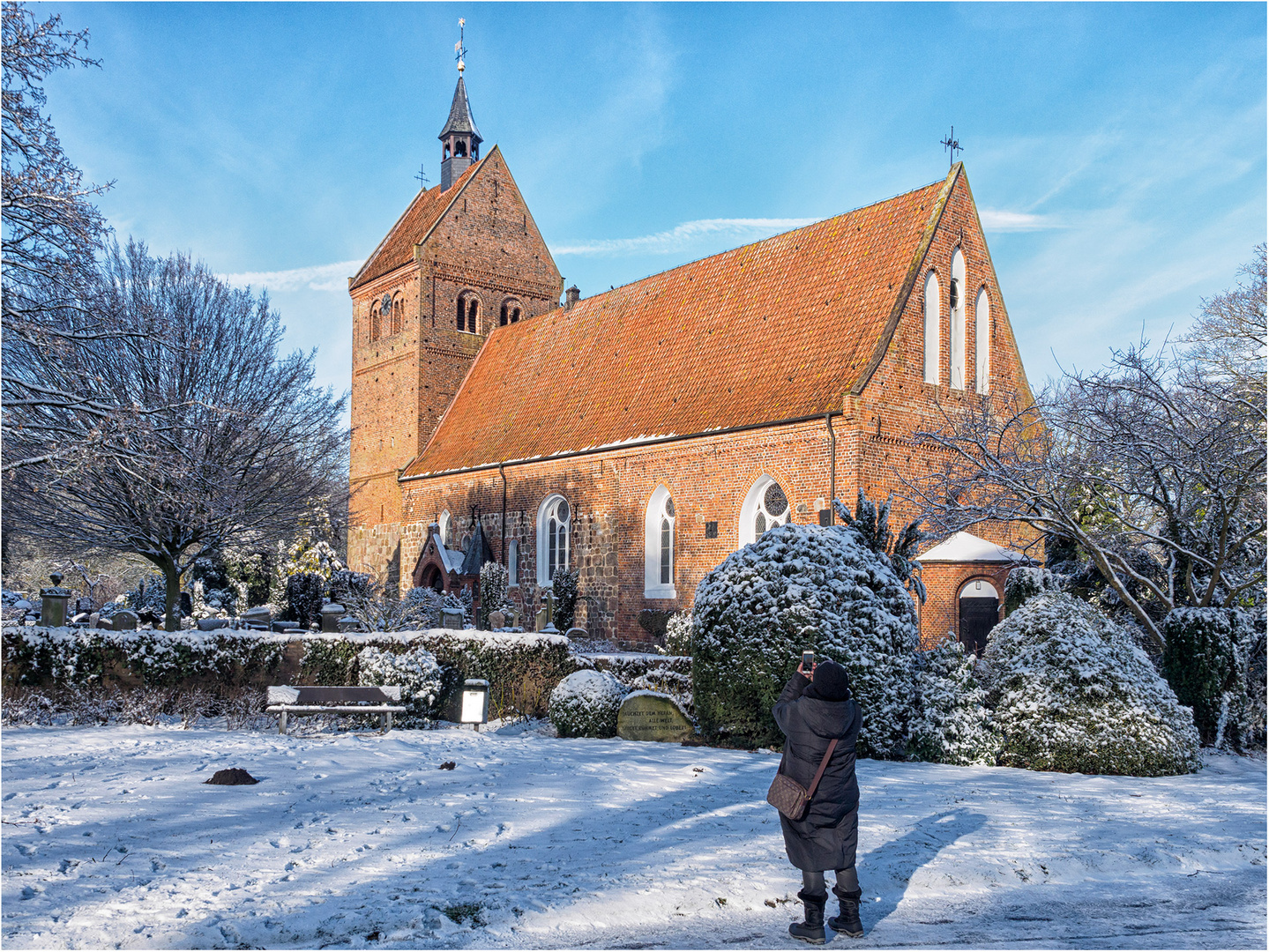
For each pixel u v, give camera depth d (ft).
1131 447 57.52
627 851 26.25
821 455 83.66
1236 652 52.13
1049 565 76.28
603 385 115.24
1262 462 54.65
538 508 115.75
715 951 19.94
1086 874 26.37
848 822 21.48
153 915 20.08
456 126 159.74
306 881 22.72
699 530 94.22
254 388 93.56
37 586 170.71
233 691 57.16
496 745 45.93
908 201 95.04
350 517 154.71
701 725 48.98
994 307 94.63
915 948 20.52
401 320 147.74
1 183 57.57
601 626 105.09
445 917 20.57
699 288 113.60
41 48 60.70
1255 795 36.81
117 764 36.40
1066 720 44.21
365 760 39.73
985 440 68.23
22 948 18.21
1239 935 21.67
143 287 89.86
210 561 141.18
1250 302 101.65
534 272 154.92
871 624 46.14
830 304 94.17
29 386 63.72
